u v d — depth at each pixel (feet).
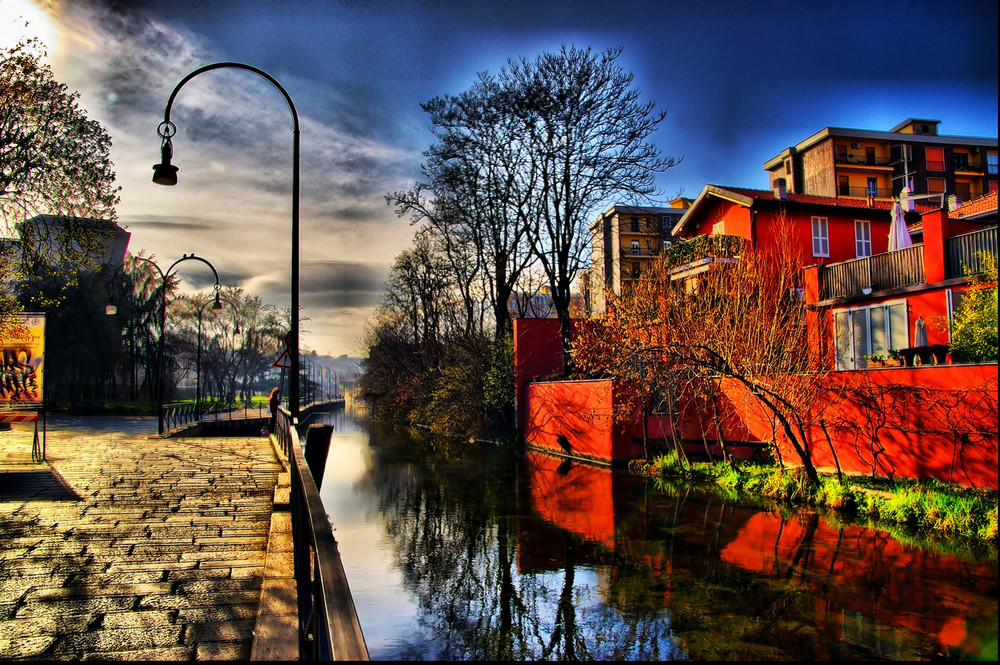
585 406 77.10
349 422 185.57
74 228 74.84
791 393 49.85
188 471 40.75
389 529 41.93
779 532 37.55
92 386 157.99
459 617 26.55
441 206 100.99
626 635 24.06
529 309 118.73
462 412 109.60
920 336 58.39
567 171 89.92
